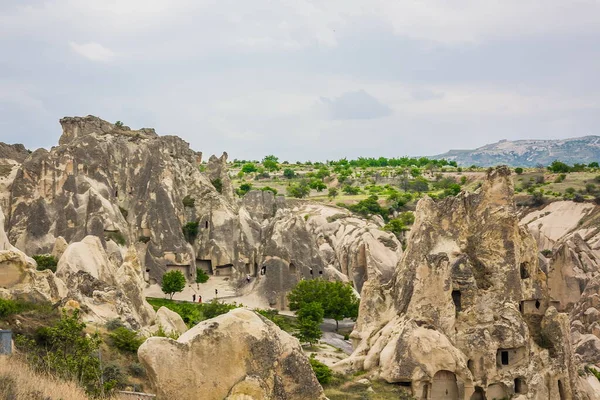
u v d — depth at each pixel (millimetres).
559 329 73625
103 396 43188
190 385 33719
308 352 89125
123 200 131375
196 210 135625
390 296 77000
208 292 122875
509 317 72688
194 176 139750
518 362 72000
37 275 65750
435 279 72312
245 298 119375
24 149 145125
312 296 110875
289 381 34688
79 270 79000
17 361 45906
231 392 33625
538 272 77375
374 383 68562
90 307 70625
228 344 34094
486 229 75875
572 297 111500
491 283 74562
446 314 71625
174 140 148125
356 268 133625
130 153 134250
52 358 47812
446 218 76125
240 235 132625
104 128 143500
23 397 38906
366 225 153875
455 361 68688
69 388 42031
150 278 125000
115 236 121750
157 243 127000
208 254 131125
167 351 33875
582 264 122125
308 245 124438
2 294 61594
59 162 123812
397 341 69812
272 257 120312
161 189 130500
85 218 120688
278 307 118000
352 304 109812
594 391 76000
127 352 62375
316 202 168375
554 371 72188
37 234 118438
